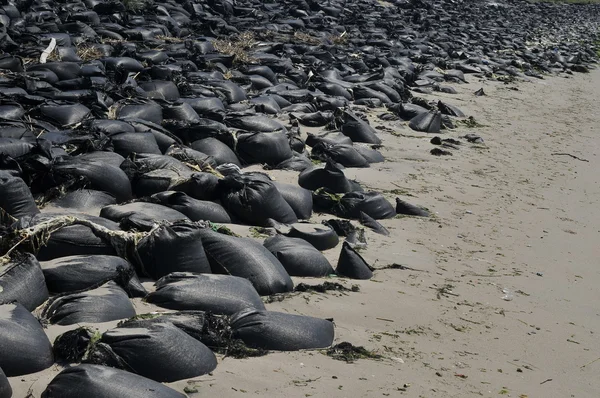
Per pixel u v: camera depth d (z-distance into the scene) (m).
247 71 15.68
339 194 9.12
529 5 52.81
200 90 12.98
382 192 9.97
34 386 4.53
